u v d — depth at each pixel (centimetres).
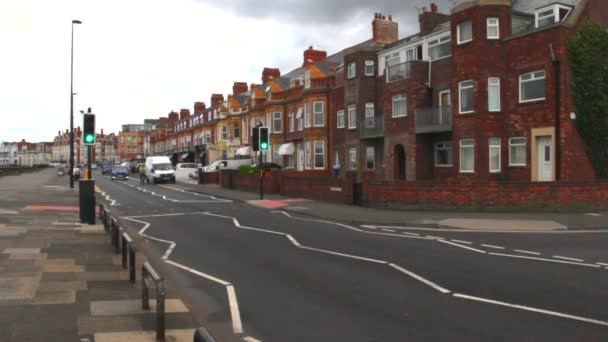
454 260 1124
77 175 5303
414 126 3030
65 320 670
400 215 2053
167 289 866
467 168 2725
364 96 3625
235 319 714
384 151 3288
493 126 2645
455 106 2778
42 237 1405
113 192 3788
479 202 2105
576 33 2467
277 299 816
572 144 2411
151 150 12094
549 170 2462
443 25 3250
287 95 4884
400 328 664
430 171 3052
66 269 992
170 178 5159
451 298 806
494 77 2647
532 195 2081
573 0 2598
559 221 1809
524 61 2559
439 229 1727
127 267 1015
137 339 601
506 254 1202
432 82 3073
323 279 949
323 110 4159
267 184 3422
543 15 2561
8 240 1341
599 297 802
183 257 1192
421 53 3238
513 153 2627
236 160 5175
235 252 1255
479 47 2653
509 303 773
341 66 4084
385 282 919
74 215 2017
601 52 2447
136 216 2156
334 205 2525
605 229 1689
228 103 6644
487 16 2647
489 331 645
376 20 4031
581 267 1041
